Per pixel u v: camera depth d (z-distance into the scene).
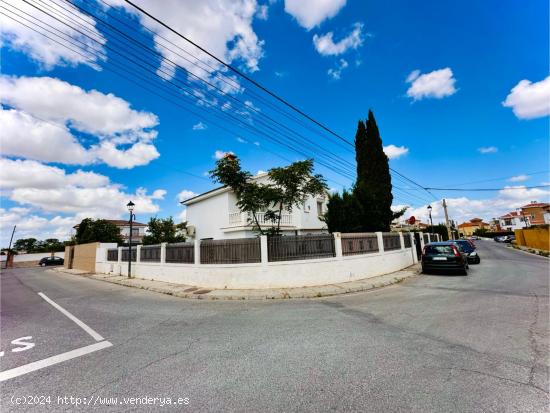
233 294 9.54
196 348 4.70
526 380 3.31
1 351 4.84
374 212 16.38
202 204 21.97
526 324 5.43
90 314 7.65
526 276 12.05
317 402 2.94
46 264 41.16
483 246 42.97
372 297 8.77
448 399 2.94
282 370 3.74
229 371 3.76
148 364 4.10
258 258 10.66
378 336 4.99
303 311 7.14
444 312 6.55
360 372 3.61
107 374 3.80
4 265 43.03
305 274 10.70
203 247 11.73
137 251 16.38
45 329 6.21
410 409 2.78
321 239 11.32
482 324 5.53
